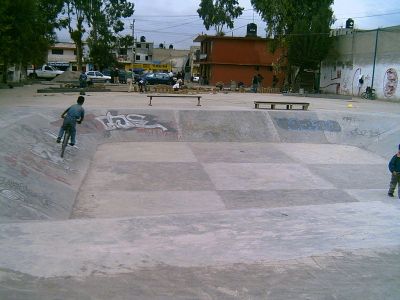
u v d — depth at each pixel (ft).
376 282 15.48
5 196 28.94
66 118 44.52
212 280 15.28
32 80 154.40
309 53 131.75
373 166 52.31
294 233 21.74
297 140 67.92
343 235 21.44
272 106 76.13
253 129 68.39
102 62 200.03
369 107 88.89
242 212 26.63
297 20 135.64
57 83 143.43
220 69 167.43
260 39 165.37
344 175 47.39
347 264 17.17
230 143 64.13
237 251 18.54
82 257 17.25
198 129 66.39
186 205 35.04
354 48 122.62
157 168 46.80
